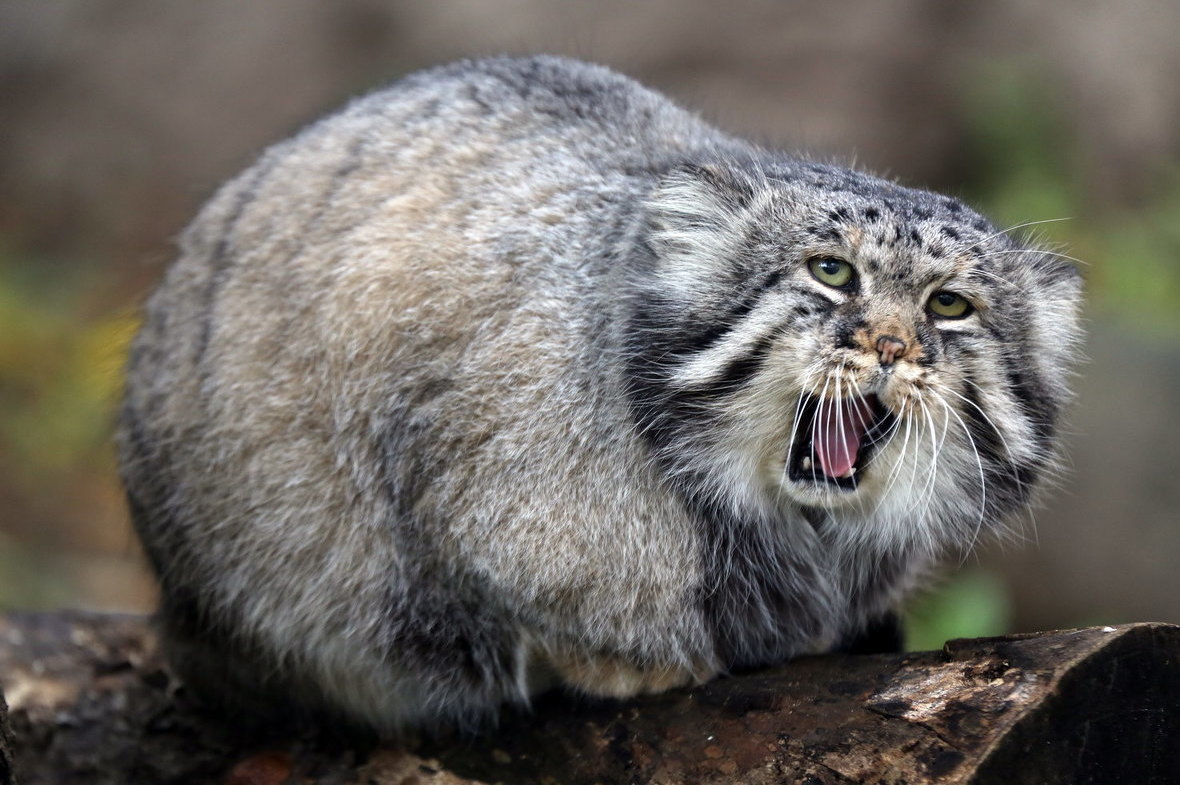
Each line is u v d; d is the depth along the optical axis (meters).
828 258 7.50
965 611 15.56
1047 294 8.12
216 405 8.61
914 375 7.39
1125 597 17.73
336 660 8.62
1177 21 24.17
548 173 8.41
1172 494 17.83
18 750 9.18
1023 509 8.41
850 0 23.27
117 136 24.92
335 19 24.95
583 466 7.78
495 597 7.92
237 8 25.27
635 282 7.83
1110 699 6.41
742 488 7.88
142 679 10.02
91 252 24.02
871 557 8.45
